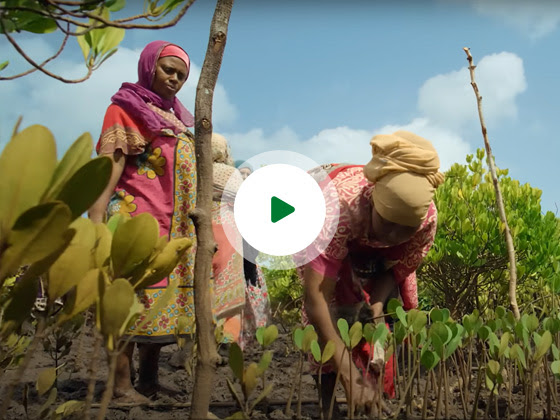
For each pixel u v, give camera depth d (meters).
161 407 2.34
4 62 1.24
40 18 1.17
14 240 0.89
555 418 2.06
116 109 2.52
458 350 2.38
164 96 2.77
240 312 3.13
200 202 1.35
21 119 0.92
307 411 2.28
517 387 2.61
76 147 0.97
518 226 4.63
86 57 1.26
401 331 2.06
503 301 5.00
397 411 1.97
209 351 1.31
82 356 3.54
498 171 5.37
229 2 1.38
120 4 1.23
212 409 2.34
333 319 2.47
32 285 1.06
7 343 1.83
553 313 3.11
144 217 1.08
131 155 2.61
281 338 4.57
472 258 4.63
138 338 2.45
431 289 5.26
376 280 2.67
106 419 2.15
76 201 0.96
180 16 1.14
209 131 1.36
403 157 2.01
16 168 0.88
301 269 2.23
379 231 2.20
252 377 1.34
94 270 1.08
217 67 1.37
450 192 4.97
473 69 3.19
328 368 2.22
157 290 2.48
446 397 1.95
